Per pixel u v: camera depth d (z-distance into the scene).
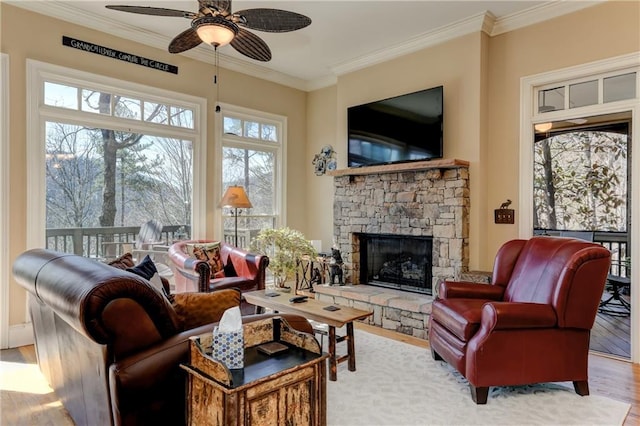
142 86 4.32
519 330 2.52
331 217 5.75
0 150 3.41
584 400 2.55
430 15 3.86
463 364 2.62
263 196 5.65
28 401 2.49
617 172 3.60
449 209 4.02
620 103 3.37
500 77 4.01
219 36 2.71
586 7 3.49
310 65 5.26
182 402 1.64
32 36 3.58
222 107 5.07
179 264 3.96
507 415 2.35
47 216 3.77
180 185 4.73
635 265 3.24
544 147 3.94
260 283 4.19
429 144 4.15
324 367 1.70
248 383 1.42
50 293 1.81
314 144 6.00
